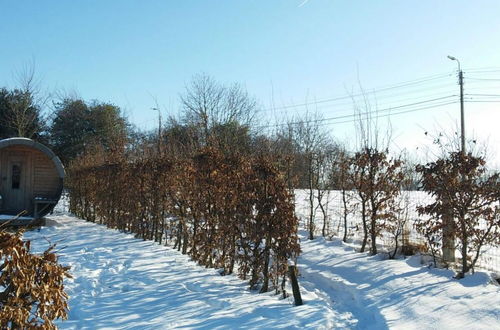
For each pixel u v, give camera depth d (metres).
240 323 5.69
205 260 9.24
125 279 7.88
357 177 11.03
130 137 31.94
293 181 12.24
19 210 15.30
